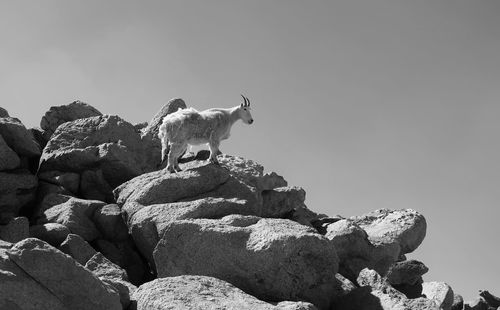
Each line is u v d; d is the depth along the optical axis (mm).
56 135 20734
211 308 11258
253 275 13875
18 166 19172
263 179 21219
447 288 18359
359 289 14031
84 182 19531
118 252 16734
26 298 9852
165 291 11734
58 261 10133
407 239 21875
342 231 17922
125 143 20953
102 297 10367
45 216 17328
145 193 17297
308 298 13953
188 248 14281
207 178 17797
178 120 18594
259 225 14672
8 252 10023
